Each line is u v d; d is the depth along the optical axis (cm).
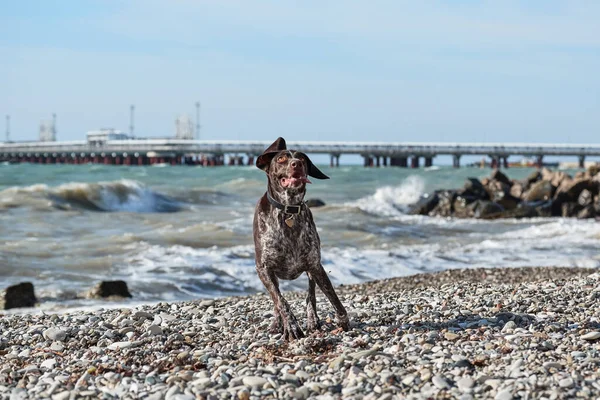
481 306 782
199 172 6756
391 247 2061
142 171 6762
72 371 558
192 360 569
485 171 9444
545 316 699
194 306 897
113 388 502
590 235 2388
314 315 689
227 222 2398
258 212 648
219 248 1836
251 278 1472
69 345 663
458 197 3356
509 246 2109
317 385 483
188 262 1595
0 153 15125
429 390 464
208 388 487
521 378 479
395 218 3108
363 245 2097
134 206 2942
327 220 2634
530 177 3678
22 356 627
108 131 15550
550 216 3281
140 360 582
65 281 1391
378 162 11250
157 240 1914
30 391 504
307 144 11050
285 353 586
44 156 14875
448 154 10912
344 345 602
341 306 670
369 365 523
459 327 675
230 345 626
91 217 2397
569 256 1883
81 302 1200
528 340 588
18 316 834
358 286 1284
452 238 2395
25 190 2689
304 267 651
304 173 601
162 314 791
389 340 620
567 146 10825
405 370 508
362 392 469
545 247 2086
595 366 504
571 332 625
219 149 11869
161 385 502
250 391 477
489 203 3275
